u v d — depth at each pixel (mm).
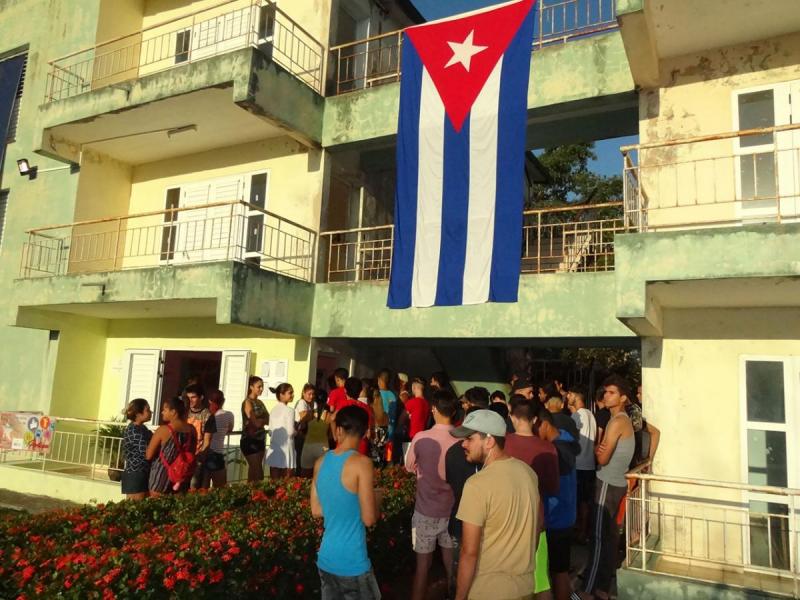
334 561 3936
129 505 5723
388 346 12094
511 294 7914
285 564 5020
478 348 12859
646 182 7961
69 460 11539
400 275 8781
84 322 12352
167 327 11922
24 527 4902
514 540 3477
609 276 8164
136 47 13297
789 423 6879
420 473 5648
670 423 7395
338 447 4184
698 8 7062
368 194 12195
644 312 6211
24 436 10523
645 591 5570
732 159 7551
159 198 12719
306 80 11258
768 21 7266
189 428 7012
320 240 10641
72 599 3816
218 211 11844
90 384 12352
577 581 6340
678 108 7973
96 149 12461
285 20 11727
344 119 10664
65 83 12906
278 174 11305
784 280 5965
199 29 12805
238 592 4566
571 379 18266
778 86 7473
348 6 12438
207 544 4504
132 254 12781
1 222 13664
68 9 13320
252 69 9523
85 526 5004
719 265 5973
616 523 5805
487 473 3580
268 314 9438
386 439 9000
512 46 8633
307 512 5762
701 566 6500
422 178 8875
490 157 8445
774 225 5832
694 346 7438
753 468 6980
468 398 6113
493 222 8242
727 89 7734
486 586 3418
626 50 7508
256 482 7086
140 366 12062
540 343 9398
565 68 8906
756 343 7160
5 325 12883
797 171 7211
